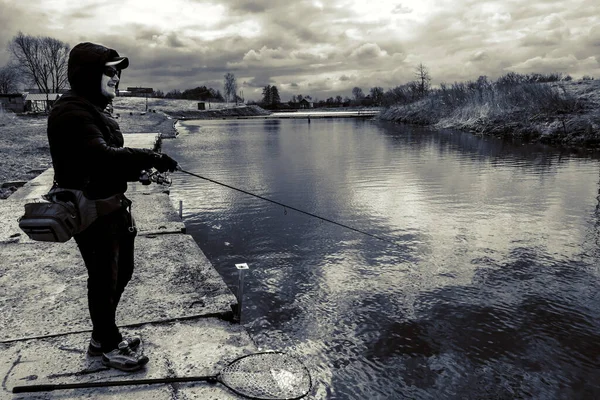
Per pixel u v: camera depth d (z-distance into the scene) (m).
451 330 4.32
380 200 9.95
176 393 2.49
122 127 38.56
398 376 3.61
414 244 6.86
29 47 84.06
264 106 163.00
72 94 2.37
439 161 16.38
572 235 7.23
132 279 4.12
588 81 29.58
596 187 11.02
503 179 12.38
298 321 4.49
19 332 3.14
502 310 4.72
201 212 8.89
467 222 8.04
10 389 2.47
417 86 60.22
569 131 21.97
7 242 5.26
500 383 3.53
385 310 4.73
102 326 2.63
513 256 6.31
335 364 3.77
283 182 12.52
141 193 8.16
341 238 7.14
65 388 2.44
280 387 2.55
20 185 10.41
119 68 2.62
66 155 2.31
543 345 4.06
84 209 2.36
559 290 5.20
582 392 3.44
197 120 78.38
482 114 31.91
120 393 2.47
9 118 39.88
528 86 29.52
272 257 6.31
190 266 4.46
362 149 21.62
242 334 3.19
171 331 3.19
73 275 4.25
